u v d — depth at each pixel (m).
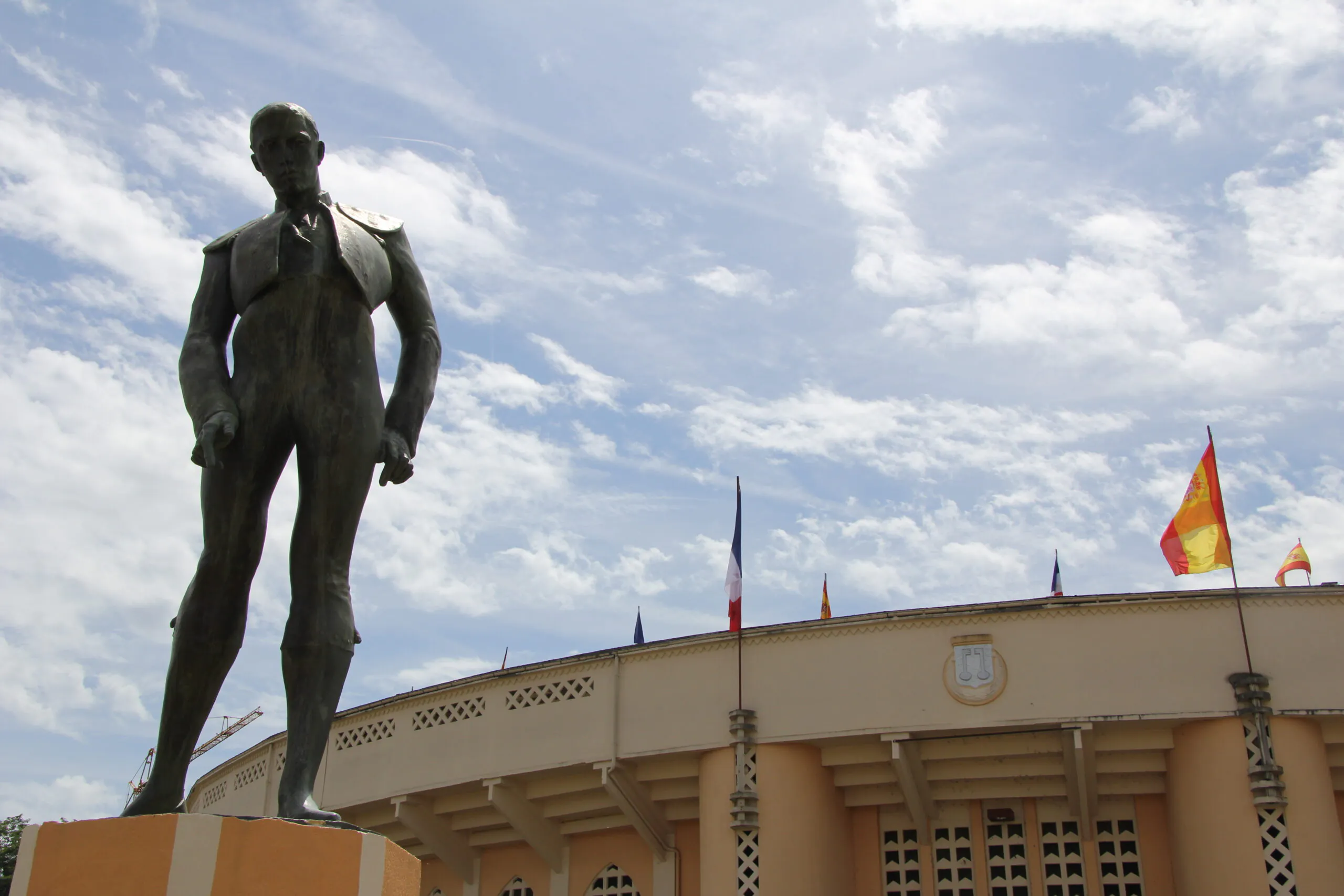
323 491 6.39
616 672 21.80
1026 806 21.48
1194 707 19.25
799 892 19.69
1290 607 19.53
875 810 21.95
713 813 20.53
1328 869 18.23
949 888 21.31
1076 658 19.77
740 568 22.27
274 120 6.54
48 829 5.25
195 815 5.26
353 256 6.59
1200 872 19.05
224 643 6.26
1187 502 21.73
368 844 5.60
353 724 24.59
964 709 19.88
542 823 23.16
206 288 6.66
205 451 6.11
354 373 6.52
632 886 22.97
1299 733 19.00
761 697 20.77
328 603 6.35
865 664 20.48
